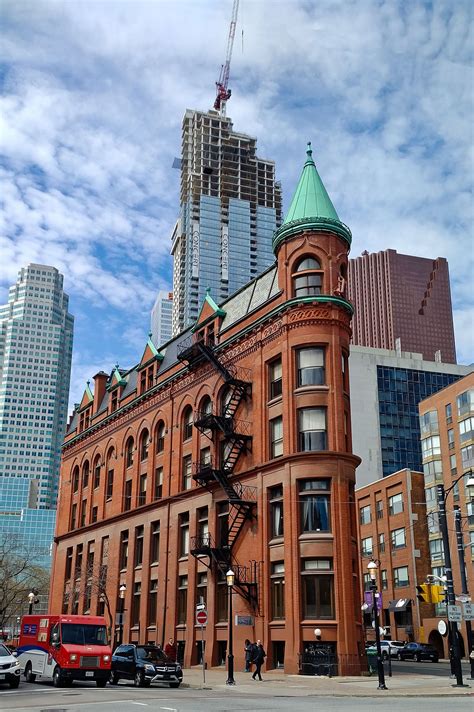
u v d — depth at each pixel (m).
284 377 43.03
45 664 32.28
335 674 36.47
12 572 106.75
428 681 34.19
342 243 45.53
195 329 55.06
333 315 43.09
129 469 62.31
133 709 20.17
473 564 72.31
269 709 20.02
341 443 40.84
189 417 54.84
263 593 41.00
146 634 53.38
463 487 77.00
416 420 119.25
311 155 48.59
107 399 70.56
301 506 40.22
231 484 45.72
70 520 72.50
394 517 85.88
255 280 50.19
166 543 53.31
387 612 84.25
